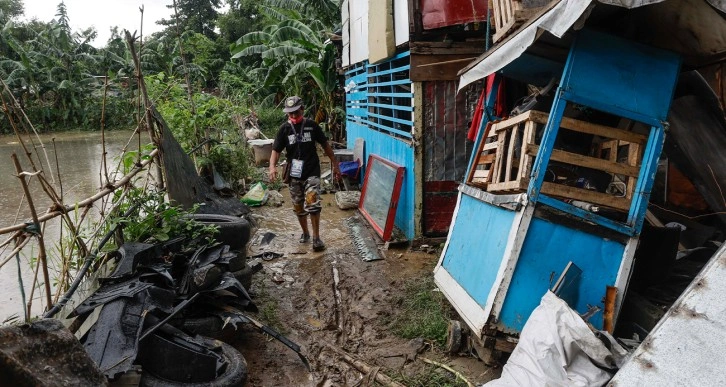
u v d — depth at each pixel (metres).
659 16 3.16
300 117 5.87
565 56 3.83
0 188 9.31
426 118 5.68
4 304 4.39
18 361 1.75
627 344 2.95
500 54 3.40
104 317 2.73
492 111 4.46
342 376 3.49
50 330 2.01
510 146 3.57
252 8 34.44
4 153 15.12
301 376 3.49
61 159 13.40
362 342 3.93
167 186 5.00
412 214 5.92
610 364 2.60
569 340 2.62
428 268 5.25
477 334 3.22
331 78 13.81
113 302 2.83
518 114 3.88
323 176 10.03
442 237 5.93
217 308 3.52
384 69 7.18
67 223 3.39
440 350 3.73
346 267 5.44
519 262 3.12
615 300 3.10
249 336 4.00
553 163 3.65
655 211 4.33
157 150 4.98
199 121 8.25
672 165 4.41
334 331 4.13
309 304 4.61
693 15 2.96
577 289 3.13
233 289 3.59
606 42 3.05
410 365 3.56
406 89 6.16
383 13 6.25
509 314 3.16
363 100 8.84
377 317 4.30
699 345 1.97
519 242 3.09
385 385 3.32
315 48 13.98
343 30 10.52
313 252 5.99
